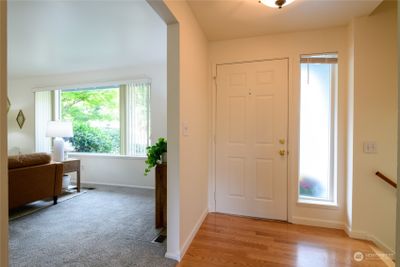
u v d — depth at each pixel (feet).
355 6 6.56
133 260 5.94
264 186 8.75
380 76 7.03
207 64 9.13
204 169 8.81
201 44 8.08
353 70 7.23
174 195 6.02
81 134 15.33
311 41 8.11
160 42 9.80
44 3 6.64
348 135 7.57
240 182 9.04
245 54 8.82
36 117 15.55
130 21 7.88
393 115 6.96
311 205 8.20
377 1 6.30
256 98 8.77
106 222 8.36
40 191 9.73
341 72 7.80
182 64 6.10
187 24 6.48
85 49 10.56
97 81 14.16
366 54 7.11
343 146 7.82
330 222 8.01
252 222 8.41
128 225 8.09
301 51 8.21
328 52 7.95
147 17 7.59
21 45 9.96
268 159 8.69
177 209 6.01
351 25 7.34
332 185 8.38
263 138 8.73
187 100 6.56
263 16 7.16
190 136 6.89
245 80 8.86
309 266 5.75
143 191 12.64
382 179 7.02
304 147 8.65
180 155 6.02
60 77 14.98
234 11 6.87
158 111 13.12
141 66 13.35
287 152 8.45
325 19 7.34
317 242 6.96
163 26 8.26
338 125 7.89
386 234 7.05
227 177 9.18
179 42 5.88
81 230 7.67
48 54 11.17
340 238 7.22
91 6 6.84
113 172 14.02
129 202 10.72
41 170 9.75
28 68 13.61
